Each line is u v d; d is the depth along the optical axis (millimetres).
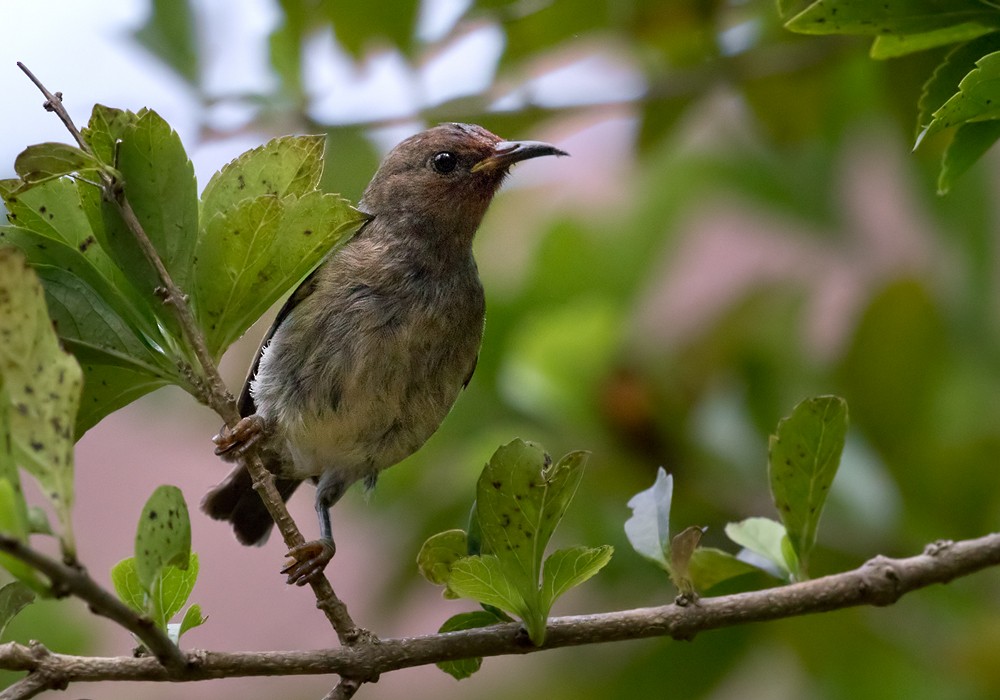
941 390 10883
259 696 12391
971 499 10211
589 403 10266
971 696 9875
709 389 10523
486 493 5844
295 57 10625
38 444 4621
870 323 10828
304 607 14391
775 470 6594
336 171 10820
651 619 6305
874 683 10180
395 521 11195
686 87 10711
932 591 10188
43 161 5434
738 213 13211
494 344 11547
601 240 12016
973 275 11211
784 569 6797
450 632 6102
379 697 12898
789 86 10914
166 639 5242
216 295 6000
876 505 9984
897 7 5801
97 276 5930
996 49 5938
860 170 13492
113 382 5961
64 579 4590
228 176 6055
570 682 11023
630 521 6555
